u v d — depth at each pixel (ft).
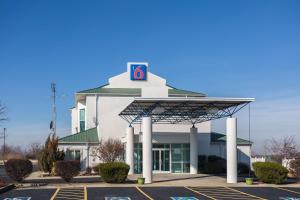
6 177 127.03
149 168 111.65
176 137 153.07
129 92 169.37
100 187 99.19
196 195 85.61
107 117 164.66
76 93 166.91
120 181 109.40
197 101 110.52
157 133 152.87
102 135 161.99
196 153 148.97
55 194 85.05
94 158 157.07
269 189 98.07
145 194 86.33
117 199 78.84
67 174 110.11
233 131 114.62
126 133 141.18
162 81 174.60
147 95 147.84
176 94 169.58
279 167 109.50
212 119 132.46
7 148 291.58
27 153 276.82
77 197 80.89
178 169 152.46
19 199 77.82
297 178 129.08
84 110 180.24
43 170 146.00
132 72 173.47
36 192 88.38
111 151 149.48
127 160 138.00
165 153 152.97
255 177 133.59
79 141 157.58
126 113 131.95
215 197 82.94
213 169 148.87
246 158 168.14
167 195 85.15
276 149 195.52
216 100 109.60
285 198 82.53
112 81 172.55
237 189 97.50
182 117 139.44
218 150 163.53
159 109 121.19
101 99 166.81
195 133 149.48
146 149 112.16
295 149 174.09
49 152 146.41
